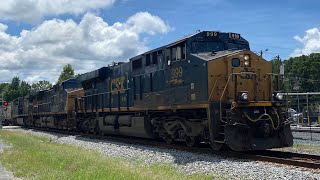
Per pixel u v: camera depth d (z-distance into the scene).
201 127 15.26
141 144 19.25
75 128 31.38
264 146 13.88
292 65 85.50
